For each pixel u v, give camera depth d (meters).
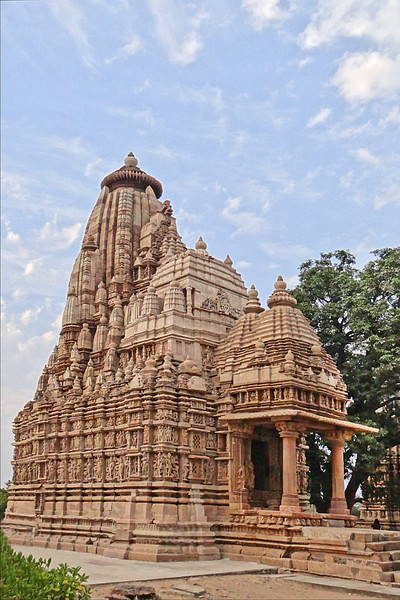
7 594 12.74
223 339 34.06
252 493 29.84
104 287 45.31
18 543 34.66
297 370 28.59
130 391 30.84
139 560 25.97
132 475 29.34
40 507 35.41
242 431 29.36
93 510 31.62
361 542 22.83
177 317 33.44
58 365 44.34
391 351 39.62
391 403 43.69
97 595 17.11
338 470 30.61
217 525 28.48
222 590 18.86
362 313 42.03
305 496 31.09
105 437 32.84
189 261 35.62
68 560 25.48
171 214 46.09
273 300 32.84
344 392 31.44
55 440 36.12
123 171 49.88
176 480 28.69
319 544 24.09
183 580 20.61
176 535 26.73
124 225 46.00
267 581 21.12
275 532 26.00
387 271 42.31
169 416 29.23
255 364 29.83
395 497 41.69
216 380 31.86
